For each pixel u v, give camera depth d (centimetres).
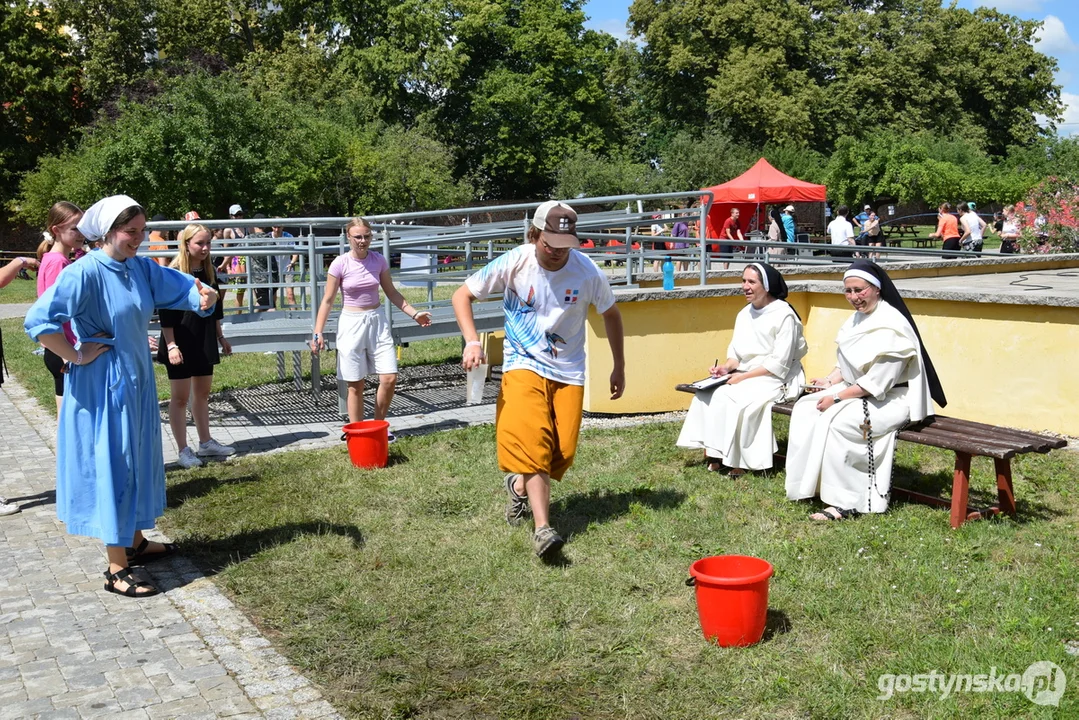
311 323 881
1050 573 448
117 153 2792
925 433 538
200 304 479
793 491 562
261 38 4419
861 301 556
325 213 3331
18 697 362
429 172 3438
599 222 923
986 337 770
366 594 450
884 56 5003
